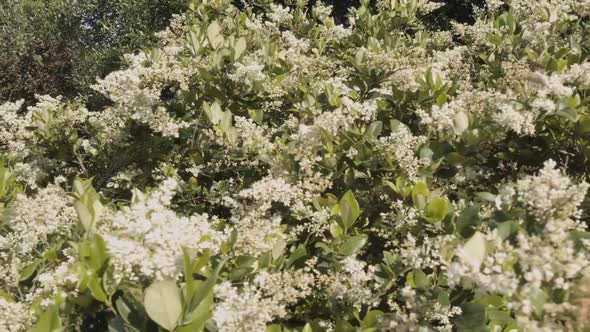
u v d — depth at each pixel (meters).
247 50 5.19
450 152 3.05
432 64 4.19
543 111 2.99
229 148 3.62
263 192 2.83
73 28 10.98
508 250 1.81
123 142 3.92
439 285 2.30
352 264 2.40
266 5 6.79
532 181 2.09
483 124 3.02
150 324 1.78
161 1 9.68
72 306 2.00
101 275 1.87
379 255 2.90
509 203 2.15
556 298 1.79
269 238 2.58
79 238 2.45
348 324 2.23
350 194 2.63
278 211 2.99
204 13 6.25
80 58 10.39
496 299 2.17
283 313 2.13
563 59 3.86
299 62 4.51
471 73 4.59
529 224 2.01
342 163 3.10
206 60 4.50
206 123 3.99
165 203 2.16
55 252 2.58
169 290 1.67
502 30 4.70
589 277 1.75
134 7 9.79
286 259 2.60
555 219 1.96
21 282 2.64
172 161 4.05
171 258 1.89
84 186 2.68
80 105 4.26
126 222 1.99
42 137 4.08
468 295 2.20
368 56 4.36
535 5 4.88
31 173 3.92
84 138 4.57
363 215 2.99
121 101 3.71
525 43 4.43
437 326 2.19
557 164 2.96
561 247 1.82
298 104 3.85
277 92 4.11
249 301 1.99
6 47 10.39
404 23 6.14
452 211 2.50
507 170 3.13
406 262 2.32
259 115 3.89
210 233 2.43
